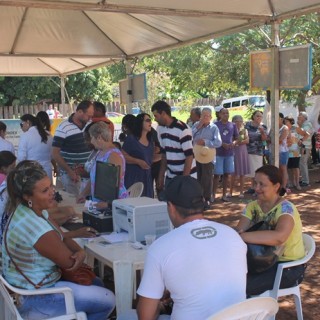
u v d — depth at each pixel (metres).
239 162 8.95
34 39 9.02
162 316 2.49
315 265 5.24
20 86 21.33
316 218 7.48
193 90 16.14
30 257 2.79
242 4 5.67
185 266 2.07
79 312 2.87
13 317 2.85
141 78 9.52
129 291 3.01
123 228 3.50
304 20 12.00
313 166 13.03
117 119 14.03
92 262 3.77
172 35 8.14
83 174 5.26
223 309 2.02
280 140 9.16
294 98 12.75
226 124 8.60
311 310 4.10
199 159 7.91
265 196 3.31
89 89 22.28
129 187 5.60
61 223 3.97
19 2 4.86
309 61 5.57
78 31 8.72
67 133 6.00
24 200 2.85
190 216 2.22
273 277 3.25
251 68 6.49
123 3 5.45
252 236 3.07
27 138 6.33
